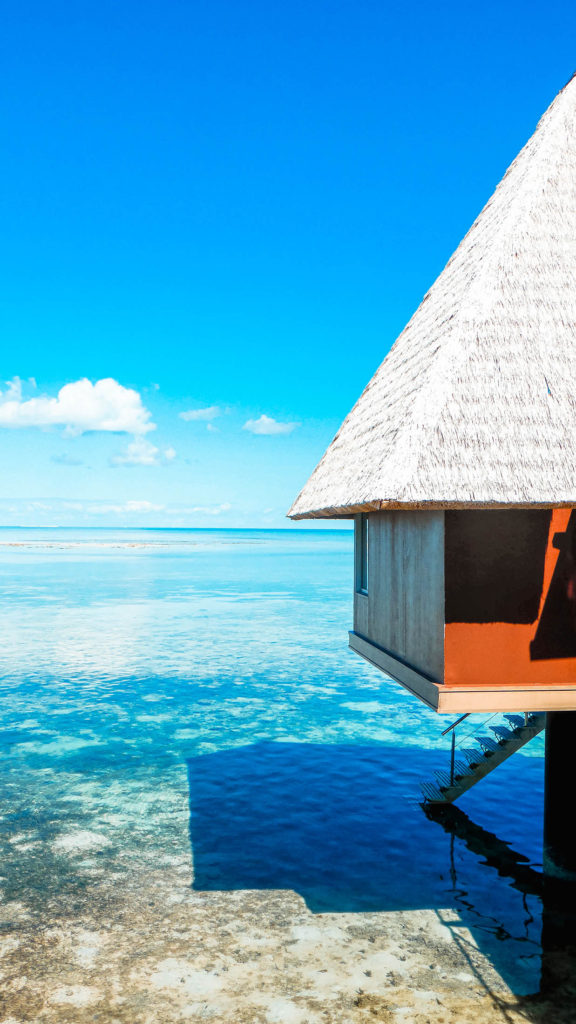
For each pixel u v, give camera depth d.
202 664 29.03
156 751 17.98
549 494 7.34
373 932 9.89
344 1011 8.16
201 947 9.49
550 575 8.02
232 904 10.62
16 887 11.09
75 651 31.67
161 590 59.47
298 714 21.58
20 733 19.55
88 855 12.22
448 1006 8.28
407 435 7.74
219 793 15.16
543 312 8.76
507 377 8.22
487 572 7.94
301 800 14.81
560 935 9.82
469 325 8.55
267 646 33.16
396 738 19.19
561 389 8.19
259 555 124.06
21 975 8.84
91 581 68.06
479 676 7.88
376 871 11.73
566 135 10.44
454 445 7.64
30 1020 7.98
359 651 11.50
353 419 12.91
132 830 13.26
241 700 23.27
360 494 8.04
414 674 8.57
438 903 10.69
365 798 14.94
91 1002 8.30
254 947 9.49
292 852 12.40
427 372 8.52
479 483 7.38
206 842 12.77
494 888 11.17
